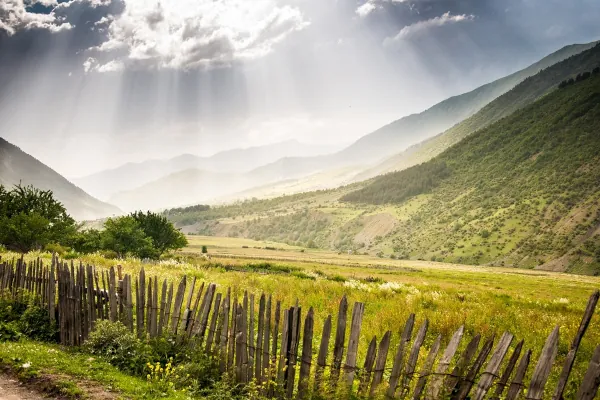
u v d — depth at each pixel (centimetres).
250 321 745
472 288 4381
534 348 1125
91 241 5062
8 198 4519
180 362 834
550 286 7762
